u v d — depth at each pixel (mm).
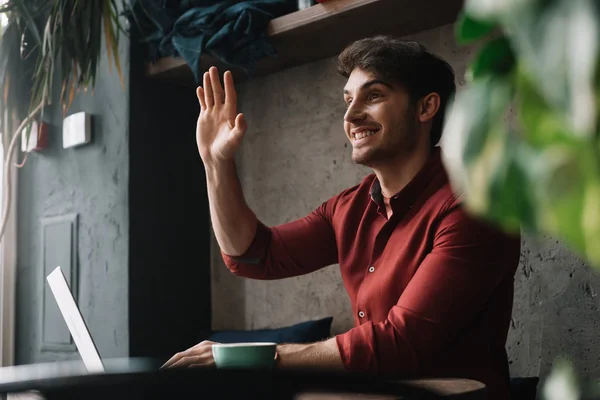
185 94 3094
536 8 279
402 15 2381
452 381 979
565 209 290
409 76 1749
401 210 1688
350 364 1399
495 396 1529
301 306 2799
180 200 3021
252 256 1948
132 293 2812
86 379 545
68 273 3059
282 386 543
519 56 314
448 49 2445
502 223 325
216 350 1122
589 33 258
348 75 1875
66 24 2723
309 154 2812
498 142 313
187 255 3023
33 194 3314
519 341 2229
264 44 2529
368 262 1801
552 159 290
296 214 2846
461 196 1540
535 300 2201
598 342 2061
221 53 2541
